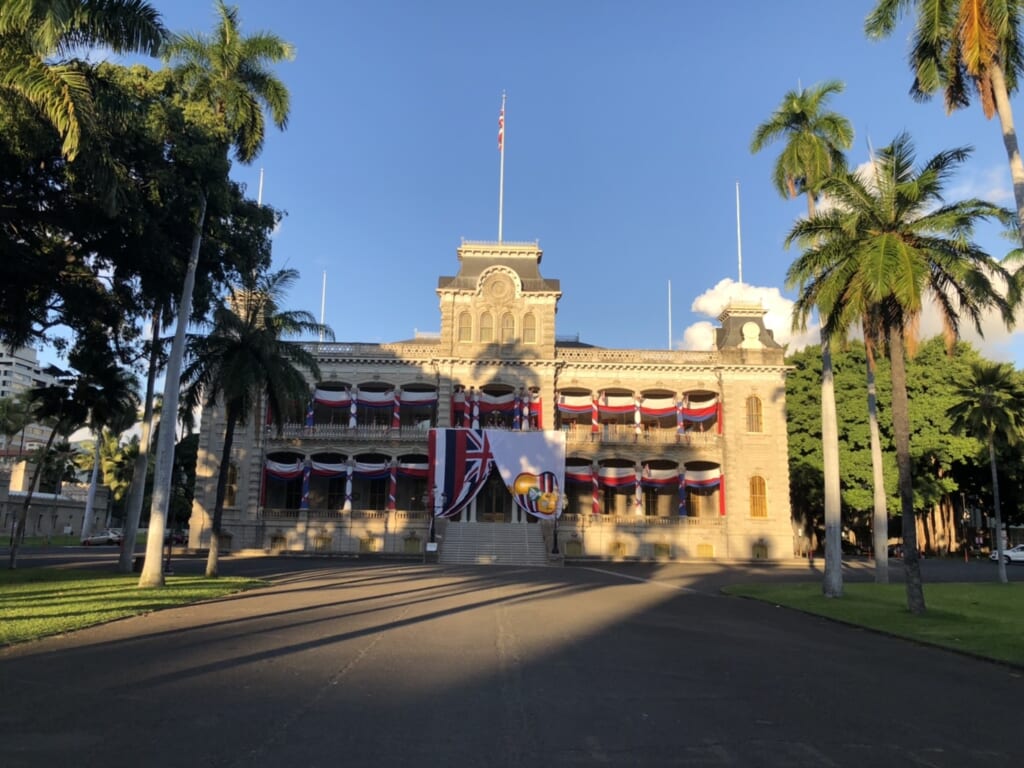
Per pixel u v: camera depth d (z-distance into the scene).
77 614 15.73
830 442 26.84
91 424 36.81
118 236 21.89
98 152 17.59
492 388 55.34
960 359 55.19
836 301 23.75
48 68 15.39
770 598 25.44
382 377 54.62
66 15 14.59
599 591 26.97
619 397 56.81
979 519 72.31
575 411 55.12
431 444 50.91
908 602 21.22
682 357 55.50
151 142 20.41
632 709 8.82
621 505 55.78
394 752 6.83
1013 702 10.04
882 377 54.97
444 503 50.00
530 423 53.81
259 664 10.91
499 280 55.41
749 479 53.91
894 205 22.59
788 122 30.50
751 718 8.55
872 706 9.45
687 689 10.15
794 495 60.06
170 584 24.38
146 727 7.45
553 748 7.10
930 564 50.62
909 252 21.17
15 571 28.33
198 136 22.02
